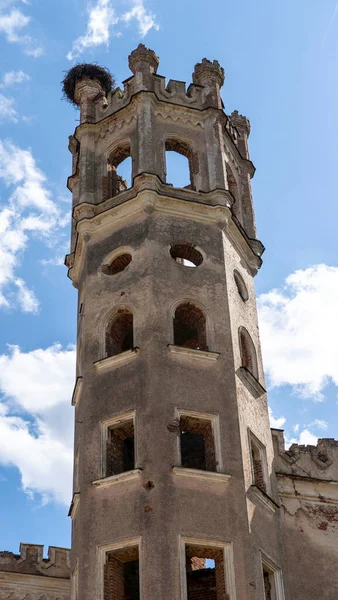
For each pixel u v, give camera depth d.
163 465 27.48
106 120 38.47
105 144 37.94
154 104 37.50
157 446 27.84
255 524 28.17
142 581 25.56
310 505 32.28
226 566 26.36
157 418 28.44
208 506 27.20
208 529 26.77
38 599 36.50
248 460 29.38
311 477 32.81
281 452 33.19
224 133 38.41
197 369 30.23
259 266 37.47
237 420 29.59
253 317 35.12
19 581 36.62
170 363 29.94
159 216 33.88
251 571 26.55
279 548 29.84
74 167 41.16
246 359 33.69
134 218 34.12
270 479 31.28
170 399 29.05
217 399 29.81
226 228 34.91
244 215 38.78
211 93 38.84
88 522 27.64
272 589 28.92
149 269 32.09
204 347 31.50
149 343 30.23
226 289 32.94
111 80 41.81
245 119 42.59
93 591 26.33
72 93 41.78
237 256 35.66
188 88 39.25
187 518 26.69
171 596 25.09
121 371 30.30
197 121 37.88
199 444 34.72
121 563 27.64
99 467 28.75
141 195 34.06
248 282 35.94
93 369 31.09
